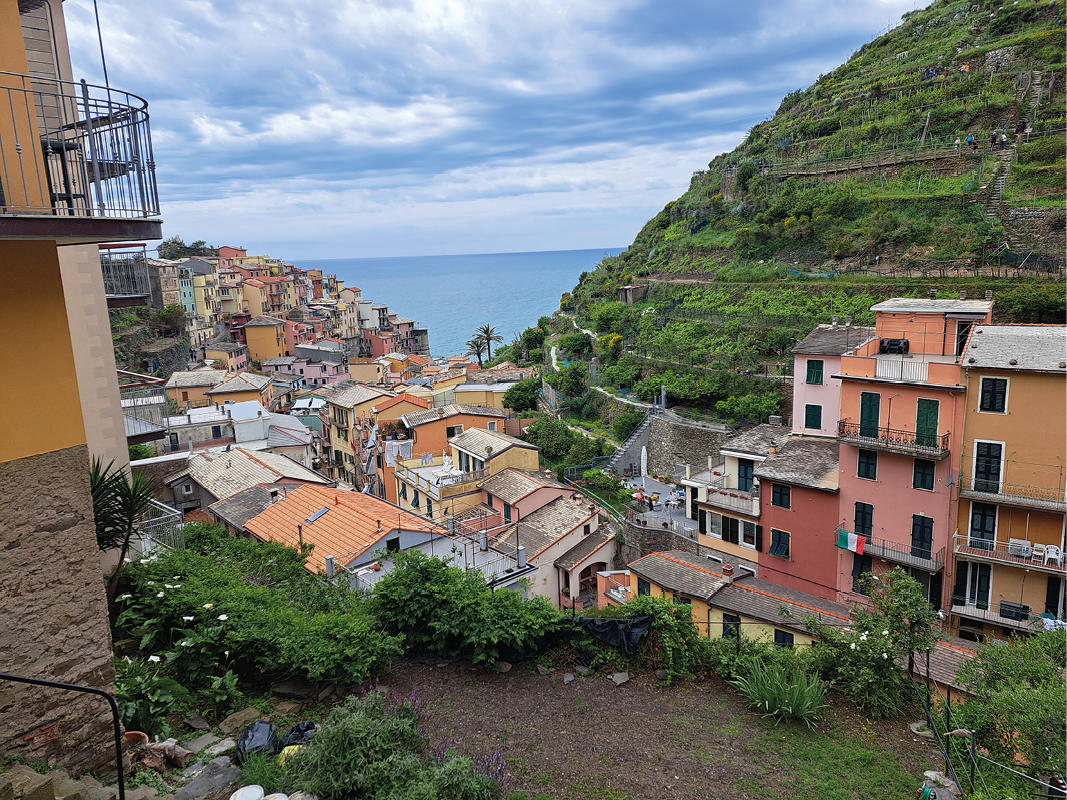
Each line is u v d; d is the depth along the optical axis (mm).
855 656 13352
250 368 101750
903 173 62562
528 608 14539
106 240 8867
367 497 30844
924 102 70188
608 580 32375
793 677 13109
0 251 7668
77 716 8453
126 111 8789
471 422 52594
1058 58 64938
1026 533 23828
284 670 11969
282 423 55375
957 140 60438
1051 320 38656
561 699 12898
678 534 35375
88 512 8602
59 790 7367
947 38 83562
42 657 8109
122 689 9633
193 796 8359
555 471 50344
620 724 12102
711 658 14266
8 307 7766
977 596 25031
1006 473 23922
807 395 34281
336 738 8898
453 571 14750
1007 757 11648
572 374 64188
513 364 87312
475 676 13602
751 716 12547
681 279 73938
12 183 7891
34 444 8039
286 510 28859
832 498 28641
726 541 33281
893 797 10211
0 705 7703
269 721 10766
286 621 12617
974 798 9953
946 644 18875
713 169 99938
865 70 90562
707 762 10984
